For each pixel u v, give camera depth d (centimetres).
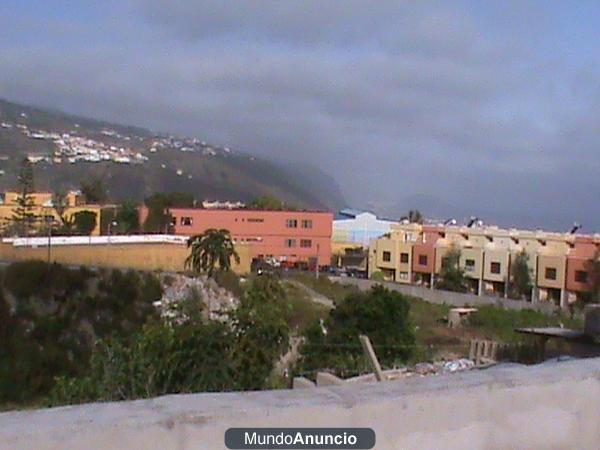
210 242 3922
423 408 293
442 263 5144
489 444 310
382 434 284
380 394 289
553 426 328
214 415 255
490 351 1639
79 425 233
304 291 3706
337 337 2070
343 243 7112
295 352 1694
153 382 912
